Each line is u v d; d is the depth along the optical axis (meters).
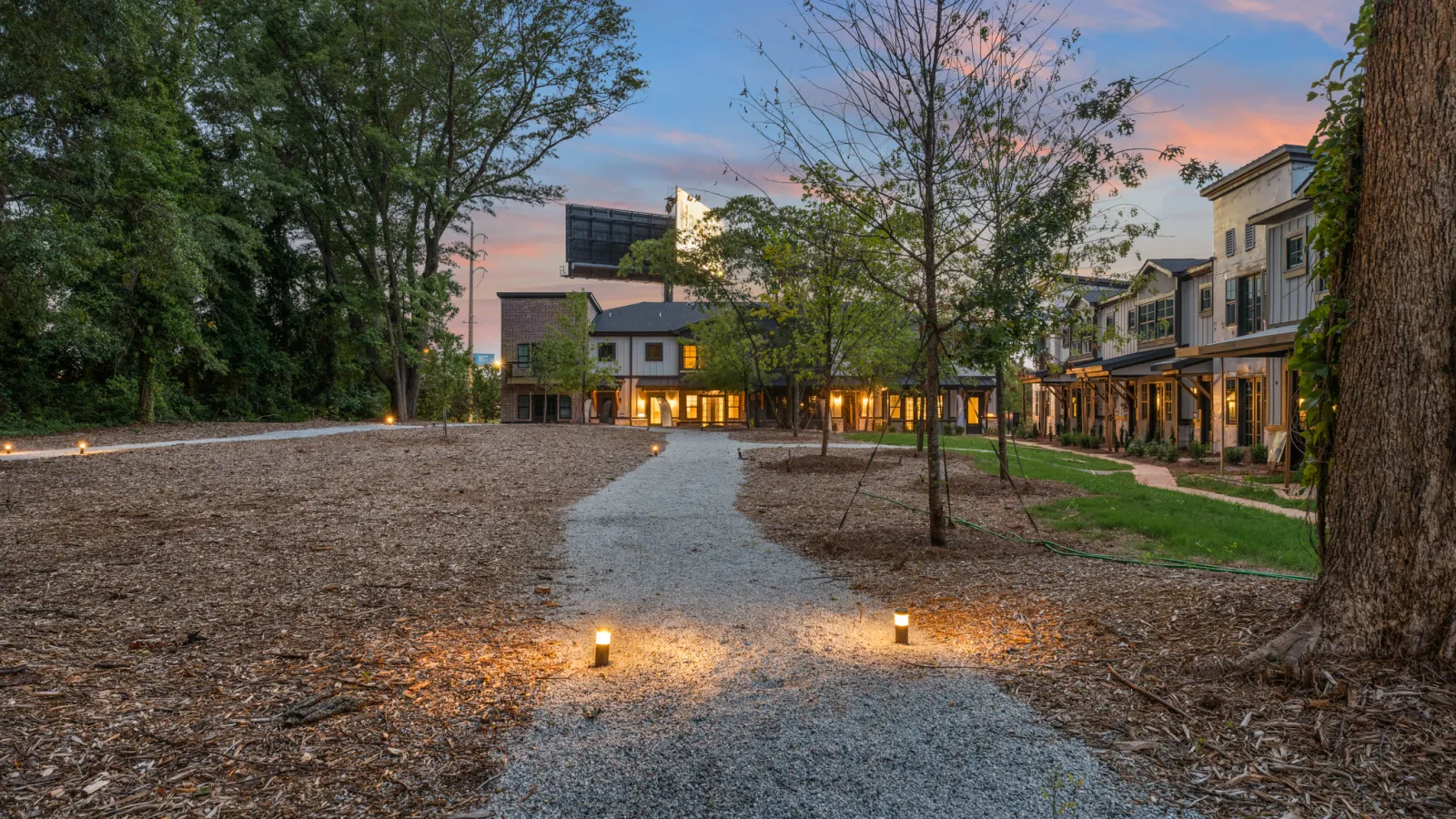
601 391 39.88
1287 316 15.52
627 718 3.22
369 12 26.34
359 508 9.02
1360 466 3.34
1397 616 3.15
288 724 3.12
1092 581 5.32
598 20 26.97
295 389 31.33
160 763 2.77
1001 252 6.37
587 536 7.70
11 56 11.33
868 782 2.65
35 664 3.72
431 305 29.69
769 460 15.84
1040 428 32.78
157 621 4.57
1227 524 7.66
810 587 5.63
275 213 27.27
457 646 4.20
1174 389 20.95
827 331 14.83
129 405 22.73
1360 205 3.48
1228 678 3.29
